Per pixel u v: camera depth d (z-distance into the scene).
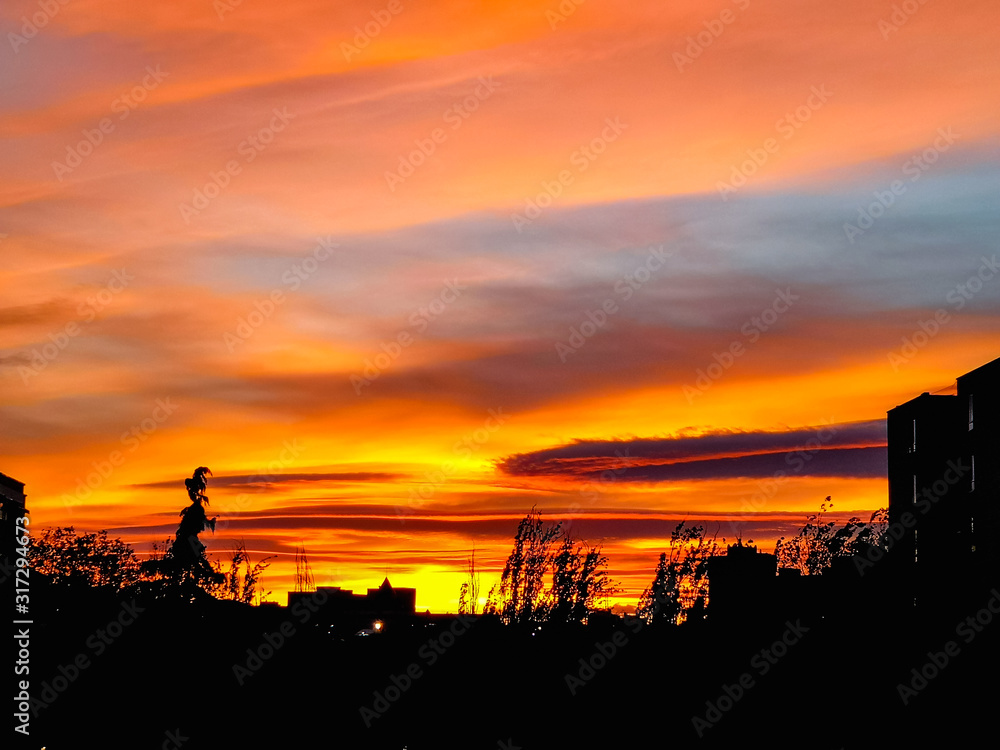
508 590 48.88
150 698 45.66
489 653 48.19
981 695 41.12
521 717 46.53
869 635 45.06
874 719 41.97
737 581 47.50
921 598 46.88
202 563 53.53
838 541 50.56
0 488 46.50
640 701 46.25
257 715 46.34
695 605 47.97
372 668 49.94
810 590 47.38
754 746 42.41
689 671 46.53
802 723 43.09
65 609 47.75
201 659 47.84
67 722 43.84
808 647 45.25
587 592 48.34
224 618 50.25
